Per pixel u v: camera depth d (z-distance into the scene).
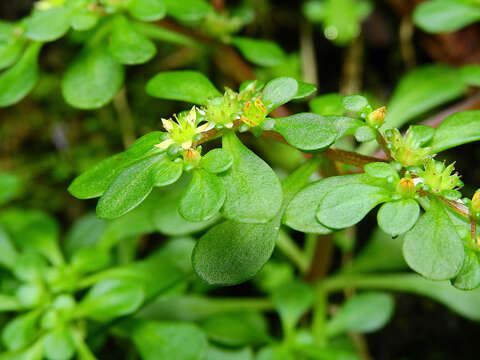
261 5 0.35
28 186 0.33
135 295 0.22
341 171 0.20
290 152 0.32
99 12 0.22
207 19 0.26
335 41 0.34
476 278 0.17
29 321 0.23
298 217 0.17
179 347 0.22
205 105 0.19
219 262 0.17
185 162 0.17
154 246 0.31
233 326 0.24
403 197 0.17
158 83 0.19
